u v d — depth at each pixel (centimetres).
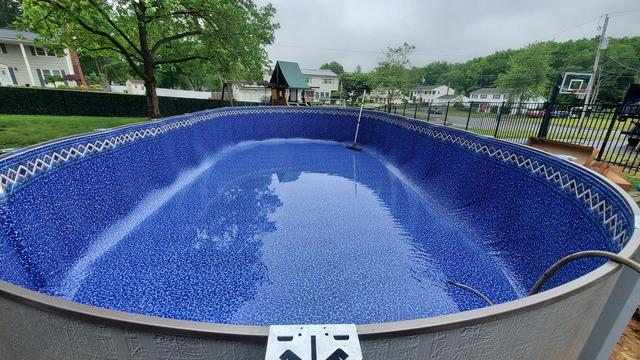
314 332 66
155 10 746
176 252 261
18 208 189
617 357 145
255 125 826
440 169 422
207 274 233
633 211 138
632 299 103
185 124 501
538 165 255
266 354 63
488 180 318
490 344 75
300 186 461
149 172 366
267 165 586
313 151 744
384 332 65
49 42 780
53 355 77
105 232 266
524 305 72
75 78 1902
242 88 2969
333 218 343
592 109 553
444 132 438
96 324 67
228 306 202
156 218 325
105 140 291
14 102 1012
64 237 221
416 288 224
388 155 644
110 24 792
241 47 880
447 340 70
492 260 255
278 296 212
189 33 855
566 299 79
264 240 288
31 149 206
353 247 279
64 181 233
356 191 442
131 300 203
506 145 303
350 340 65
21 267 180
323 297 212
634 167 426
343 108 879
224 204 377
